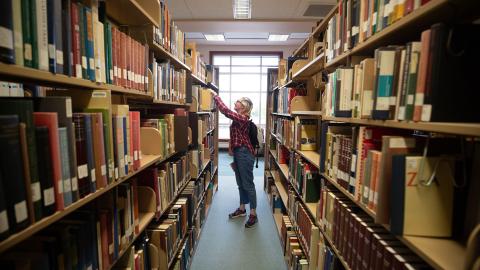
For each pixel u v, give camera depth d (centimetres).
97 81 107
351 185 129
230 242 308
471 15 85
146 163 154
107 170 109
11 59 66
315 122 262
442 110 78
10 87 116
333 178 159
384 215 95
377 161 103
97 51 107
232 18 553
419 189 86
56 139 77
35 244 84
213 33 657
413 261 88
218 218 374
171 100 226
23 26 70
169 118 215
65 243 89
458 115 78
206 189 379
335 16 162
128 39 137
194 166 302
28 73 70
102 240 112
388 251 95
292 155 290
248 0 462
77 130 89
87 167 95
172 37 222
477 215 81
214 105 460
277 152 409
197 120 303
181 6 487
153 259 176
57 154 78
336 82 150
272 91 478
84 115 93
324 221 174
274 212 372
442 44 76
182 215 236
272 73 504
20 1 69
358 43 129
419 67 83
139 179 177
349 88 136
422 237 87
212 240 312
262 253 285
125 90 135
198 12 519
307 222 212
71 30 91
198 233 309
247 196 370
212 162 450
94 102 109
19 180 65
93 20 105
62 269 89
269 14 524
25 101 68
